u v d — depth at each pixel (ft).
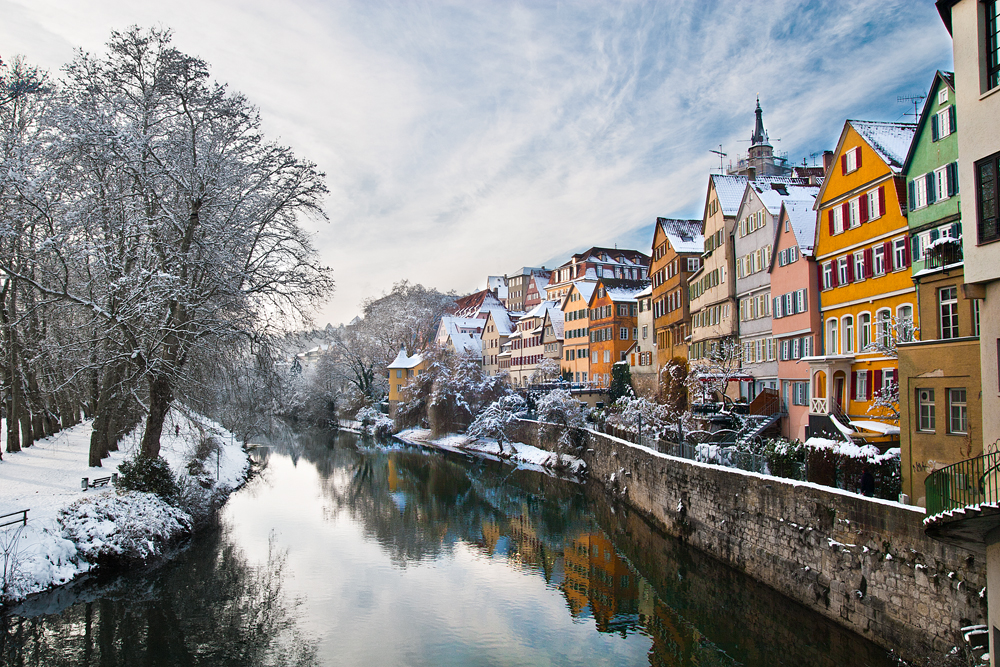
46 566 60.49
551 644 55.01
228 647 53.78
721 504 67.62
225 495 115.24
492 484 134.31
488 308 352.28
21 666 49.78
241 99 83.20
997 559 34.22
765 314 106.22
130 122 76.38
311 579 71.92
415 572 75.56
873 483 51.70
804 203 98.53
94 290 77.71
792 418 95.45
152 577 69.77
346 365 297.53
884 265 74.54
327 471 153.89
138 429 110.63
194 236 80.23
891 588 44.01
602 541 89.04
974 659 36.70
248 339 84.02
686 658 51.29
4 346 89.76
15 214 71.41
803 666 48.24
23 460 90.12
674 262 148.56
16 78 79.71
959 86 38.42
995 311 36.22
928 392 50.96
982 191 36.73
